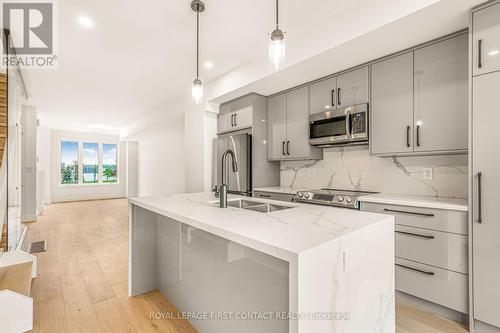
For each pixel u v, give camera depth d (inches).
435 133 87.0
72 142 346.6
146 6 85.8
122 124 308.7
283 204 78.5
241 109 154.4
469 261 70.4
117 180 380.8
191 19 93.6
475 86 69.8
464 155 91.0
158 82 159.3
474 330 70.1
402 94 94.9
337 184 131.5
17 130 131.1
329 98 119.4
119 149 379.6
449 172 94.5
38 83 159.2
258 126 149.3
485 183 68.0
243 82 133.6
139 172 378.3
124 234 168.4
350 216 57.6
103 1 83.1
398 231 86.7
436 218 78.1
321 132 121.9
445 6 69.3
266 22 96.0
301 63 106.1
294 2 84.3
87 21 94.3
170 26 98.0
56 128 327.6
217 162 168.4
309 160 144.1
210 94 160.6
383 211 90.9
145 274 91.1
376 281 51.1
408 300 85.7
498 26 66.2
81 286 95.3
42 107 220.8
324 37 95.1
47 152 310.8
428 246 79.7
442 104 85.4
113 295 89.0
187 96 184.7
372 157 117.6
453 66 83.1
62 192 334.6
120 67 135.9
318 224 50.1
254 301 54.0
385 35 84.2
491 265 67.1
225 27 99.0
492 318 66.8
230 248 60.4
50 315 76.8
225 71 143.6
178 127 257.3
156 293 90.7
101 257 125.3
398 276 86.7
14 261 98.0
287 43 109.2
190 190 179.8
